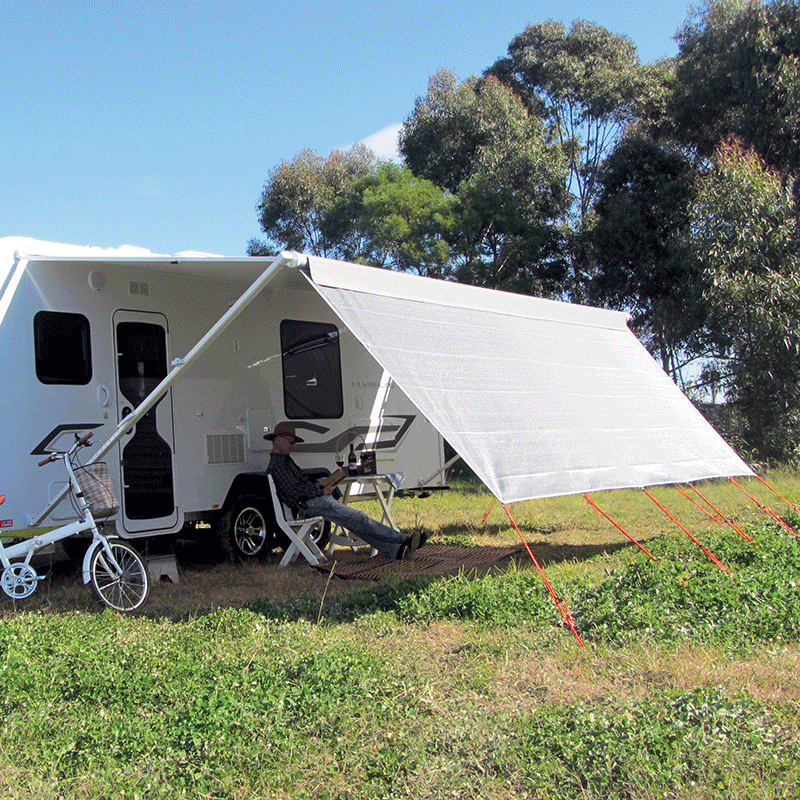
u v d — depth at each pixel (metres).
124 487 7.25
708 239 16.72
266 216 32.69
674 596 5.36
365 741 3.45
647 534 9.48
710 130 20.69
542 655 4.65
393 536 7.34
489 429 5.99
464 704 3.88
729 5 19.45
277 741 3.41
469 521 11.25
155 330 7.64
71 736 3.54
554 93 27.38
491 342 7.29
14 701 3.95
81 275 7.13
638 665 4.37
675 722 3.32
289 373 8.80
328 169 32.84
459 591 5.88
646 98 24.89
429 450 10.53
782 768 3.05
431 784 3.10
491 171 24.45
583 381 7.86
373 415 9.74
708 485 13.88
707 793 2.89
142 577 6.36
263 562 8.23
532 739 3.36
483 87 27.06
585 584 6.05
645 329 21.86
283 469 7.58
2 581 6.04
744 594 5.27
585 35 28.09
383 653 4.75
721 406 19.25
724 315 16.80
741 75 18.89
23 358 6.68
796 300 15.98
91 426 7.05
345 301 6.08
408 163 27.86
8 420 6.52
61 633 5.19
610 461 6.77
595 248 22.12
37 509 6.64
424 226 23.12
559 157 25.00
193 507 7.79
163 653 4.80
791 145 18.38
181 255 7.20
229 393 8.18
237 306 5.93
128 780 3.16
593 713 3.49
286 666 4.30
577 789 2.99
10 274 6.71
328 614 5.84
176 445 7.69
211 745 3.32
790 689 3.95
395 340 6.15
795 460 16.66
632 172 21.42
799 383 16.81
